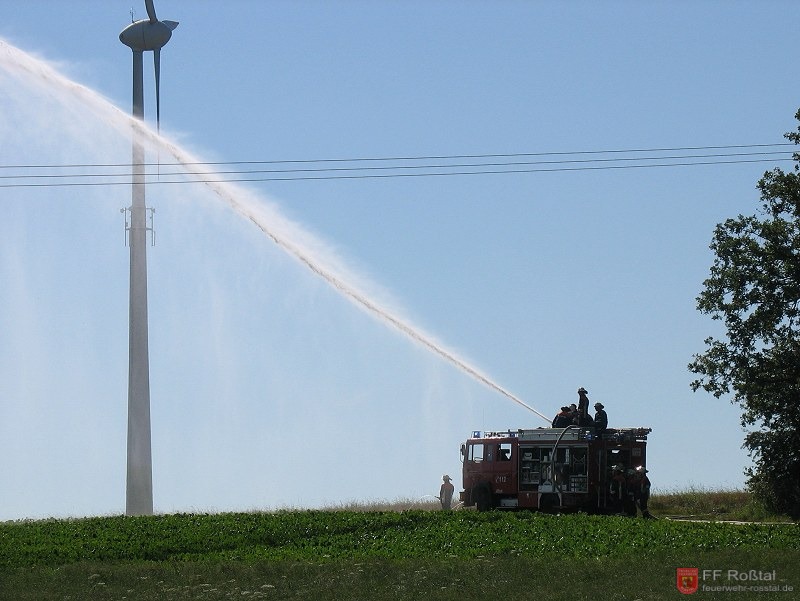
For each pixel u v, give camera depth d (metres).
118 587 34.00
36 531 46.12
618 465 48.62
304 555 38.88
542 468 49.53
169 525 46.47
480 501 50.97
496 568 33.94
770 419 53.47
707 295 54.97
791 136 54.84
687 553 35.56
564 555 36.09
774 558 33.62
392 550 39.00
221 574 35.31
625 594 29.55
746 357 54.12
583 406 49.88
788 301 53.78
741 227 55.28
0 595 32.97
